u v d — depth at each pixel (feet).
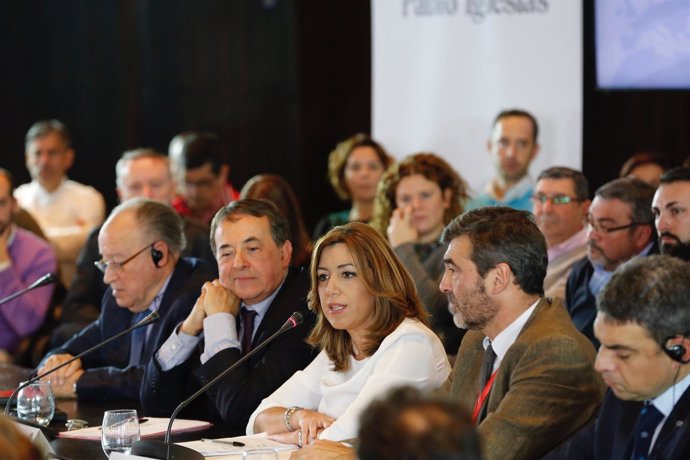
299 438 20.49
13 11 47.16
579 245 31.14
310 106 48.16
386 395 9.68
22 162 47.52
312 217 48.37
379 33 38.29
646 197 27.84
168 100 47.88
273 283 24.35
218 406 23.38
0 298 36.73
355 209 39.83
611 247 27.96
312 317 23.85
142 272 26.78
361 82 47.78
